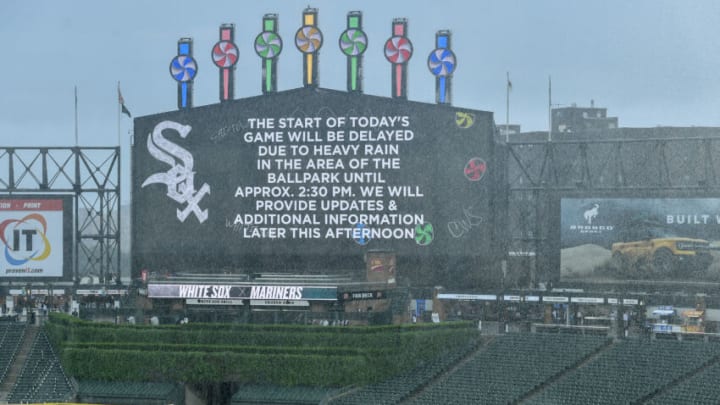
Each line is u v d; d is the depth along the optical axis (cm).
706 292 8056
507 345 7850
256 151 9081
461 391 7394
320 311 8244
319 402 7638
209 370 7875
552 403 7012
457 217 8694
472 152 8662
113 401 7894
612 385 7038
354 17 8938
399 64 8844
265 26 9106
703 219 8112
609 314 8506
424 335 7850
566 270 8500
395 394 7506
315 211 8969
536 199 8750
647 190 8294
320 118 8956
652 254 8244
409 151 8794
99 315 8675
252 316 8456
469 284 8669
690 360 7125
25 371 8231
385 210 8838
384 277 8506
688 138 8169
